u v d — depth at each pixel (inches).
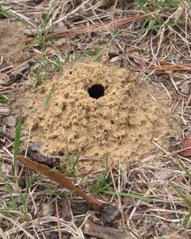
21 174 11.9
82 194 11.3
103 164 12.0
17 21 14.9
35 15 15.1
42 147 12.3
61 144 12.2
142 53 14.1
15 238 11.2
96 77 12.5
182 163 12.1
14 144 12.3
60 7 15.1
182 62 13.9
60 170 11.9
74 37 14.5
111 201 11.5
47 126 12.5
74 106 12.3
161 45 14.3
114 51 14.1
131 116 12.4
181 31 14.5
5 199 11.6
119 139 12.2
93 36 14.5
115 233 11.1
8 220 11.4
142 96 13.0
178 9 14.5
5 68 13.8
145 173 12.0
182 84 13.4
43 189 11.7
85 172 11.9
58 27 14.7
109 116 12.2
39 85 13.4
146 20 14.4
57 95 12.7
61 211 11.4
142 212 11.4
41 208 11.5
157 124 12.7
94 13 14.9
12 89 13.4
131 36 14.5
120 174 11.7
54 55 14.1
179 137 12.5
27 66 13.8
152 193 11.7
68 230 11.2
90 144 12.2
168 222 11.3
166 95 13.2
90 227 11.2
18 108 13.0
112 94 12.4
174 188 11.4
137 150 12.2
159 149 12.3
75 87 12.5
